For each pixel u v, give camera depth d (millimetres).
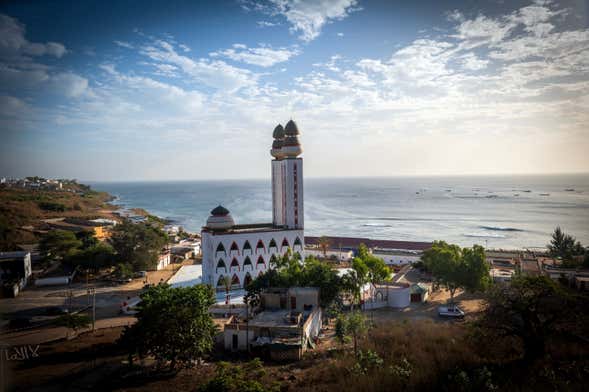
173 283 87688
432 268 73688
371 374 38969
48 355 49000
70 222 151750
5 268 86688
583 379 35031
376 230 193625
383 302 71000
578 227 188875
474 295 77250
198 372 44031
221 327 59969
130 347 44094
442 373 38469
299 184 88688
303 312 60438
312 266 68438
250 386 34594
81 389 39344
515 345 44156
